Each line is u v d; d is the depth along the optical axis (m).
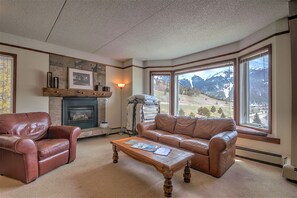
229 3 2.22
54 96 3.89
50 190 1.92
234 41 3.60
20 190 1.92
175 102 5.06
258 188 2.00
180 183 2.11
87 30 3.10
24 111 3.44
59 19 2.70
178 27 2.95
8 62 3.28
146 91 5.27
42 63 3.71
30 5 2.30
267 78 2.97
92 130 4.35
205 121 3.15
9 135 2.27
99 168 2.54
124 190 1.94
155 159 1.96
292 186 2.04
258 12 2.43
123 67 5.37
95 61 4.69
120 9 2.39
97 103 4.77
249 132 3.01
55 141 2.57
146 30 3.09
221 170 2.29
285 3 2.21
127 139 2.90
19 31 3.17
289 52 2.56
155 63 5.23
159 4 2.26
